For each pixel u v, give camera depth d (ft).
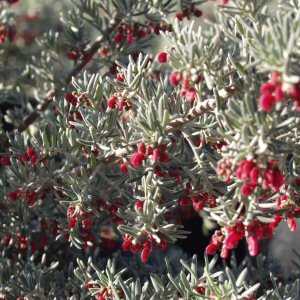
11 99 2.96
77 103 2.36
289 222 2.11
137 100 2.28
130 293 2.23
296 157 2.10
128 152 2.27
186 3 2.59
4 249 2.58
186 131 2.20
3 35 2.90
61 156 2.61
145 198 2.20
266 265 2.58
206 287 2.19
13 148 2.44
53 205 2.58
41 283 2.43
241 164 1.93
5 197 2.56
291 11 2.07
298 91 1.84
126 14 2.61
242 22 2.04
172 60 2.03
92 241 2.50
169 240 2.22
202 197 2.26
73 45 2.76
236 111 1.96
